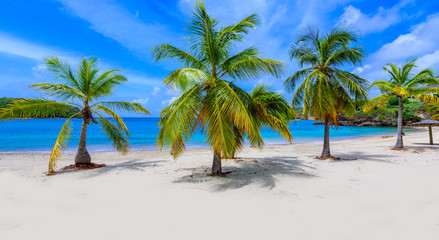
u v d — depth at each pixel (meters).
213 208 4.13
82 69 9.05
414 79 13.51
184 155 12.51
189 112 5.89
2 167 9.47
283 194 4.91
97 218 3.70
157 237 2.97
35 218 3.70
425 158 10.43
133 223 3.47
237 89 6.66
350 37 9.75
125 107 9.70
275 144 20.22
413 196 4.56
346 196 4.75
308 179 6.31
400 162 9.37
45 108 8.25
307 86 9.82
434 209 3.73
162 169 8.24
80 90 9.15
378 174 7.01
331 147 16.88
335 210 3.91
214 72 6.88
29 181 6.71
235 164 9.06
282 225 3.31
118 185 5.98
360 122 65.81
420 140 20.64
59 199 4.75
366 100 10.00
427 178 6.29
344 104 10.96
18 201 4.61
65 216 3.79
